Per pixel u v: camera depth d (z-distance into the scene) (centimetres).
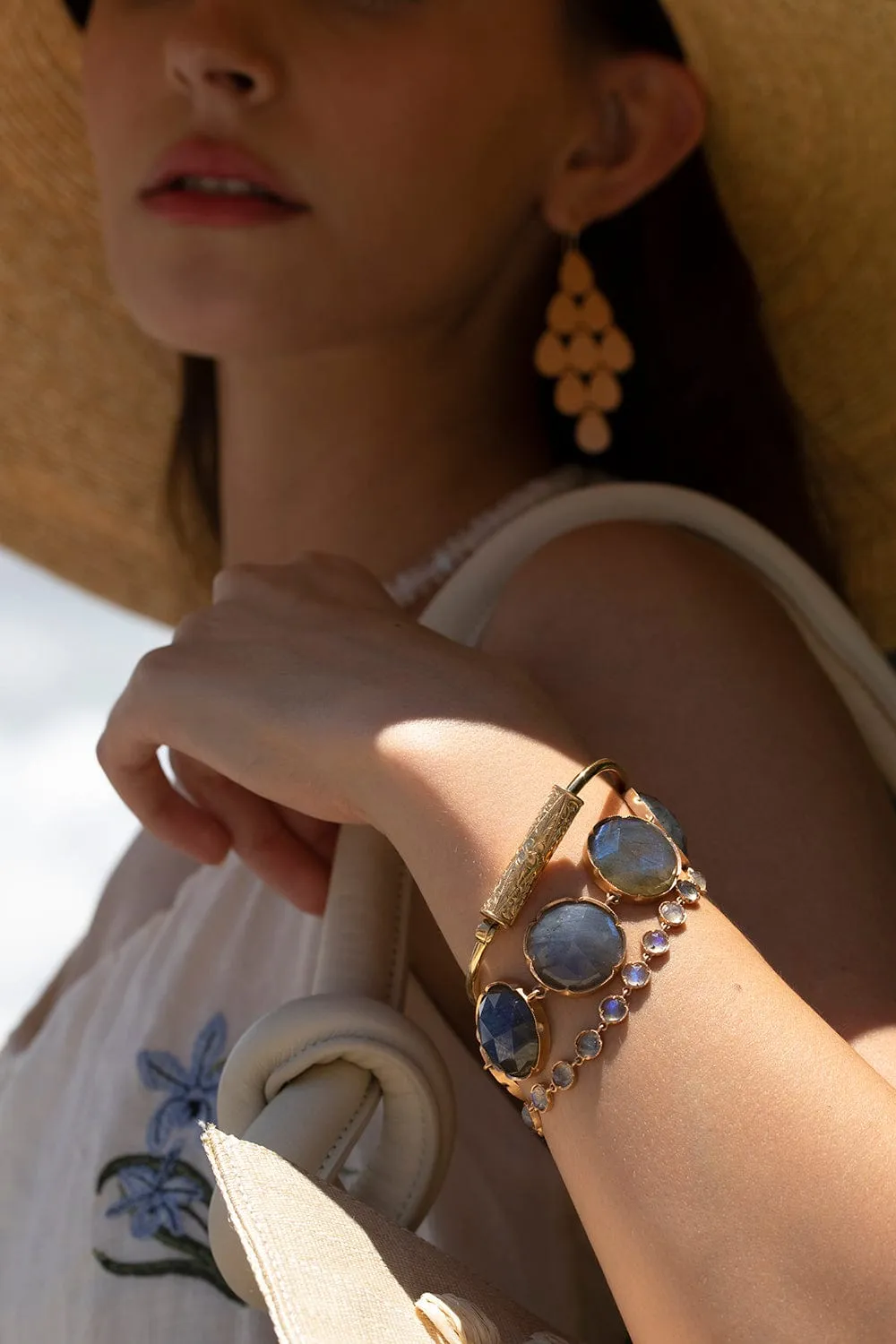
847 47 71
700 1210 48
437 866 53
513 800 53
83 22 82
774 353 82
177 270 67
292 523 74
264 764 57
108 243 69
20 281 93
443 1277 52
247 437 74
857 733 63
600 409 74
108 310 94
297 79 66
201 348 68
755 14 70
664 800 59
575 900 52
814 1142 48
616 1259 49
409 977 62
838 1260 47
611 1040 50
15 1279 64
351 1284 50
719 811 58
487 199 70
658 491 67
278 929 65
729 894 57
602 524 65
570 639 62
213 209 67
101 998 69
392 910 58
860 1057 51
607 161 73
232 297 67
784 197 77
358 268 68
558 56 71
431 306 70
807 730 60
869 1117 49
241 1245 53
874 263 78
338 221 67
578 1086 50
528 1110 52
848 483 84
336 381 72
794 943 56
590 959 51
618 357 74
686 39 71
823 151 75
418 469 73
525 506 72
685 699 60
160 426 96
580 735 60
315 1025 55
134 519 99
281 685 57
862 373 81
